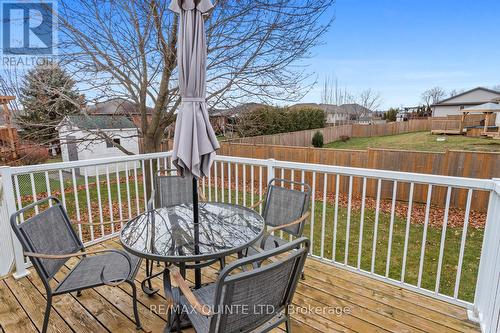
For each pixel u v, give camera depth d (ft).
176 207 7.91
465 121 59.16
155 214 7.33
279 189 8.41
